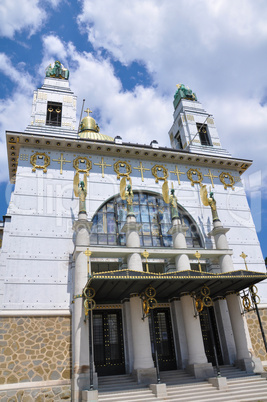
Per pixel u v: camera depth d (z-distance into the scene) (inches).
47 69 1062.4
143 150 876.0
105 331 674.8
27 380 560.7
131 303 651.5
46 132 865.5
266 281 823.7
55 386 565.6
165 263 749.3
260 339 738.2
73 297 642.8
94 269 713.0
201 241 832.9
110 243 767.1
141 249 687.7
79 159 834.2
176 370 655.8
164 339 708.7
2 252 741.3
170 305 738.8
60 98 969.5
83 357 569.0
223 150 1040.2
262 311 773.3
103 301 696.4
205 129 1109.1
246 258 841.5
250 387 562.6
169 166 917.2
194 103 1151.6
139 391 541.6
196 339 646.5
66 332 620.4
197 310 655.1
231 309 707.4
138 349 607.8
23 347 585.6
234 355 697.6
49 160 806.5
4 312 604.7
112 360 657.0
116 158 874.8
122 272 565.9
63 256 697.6
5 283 634.8
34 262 673.6
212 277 614.5
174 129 1170.0
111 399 510.3
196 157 927.0
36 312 621.0
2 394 536.7
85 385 548.1
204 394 537.3
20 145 806.5
